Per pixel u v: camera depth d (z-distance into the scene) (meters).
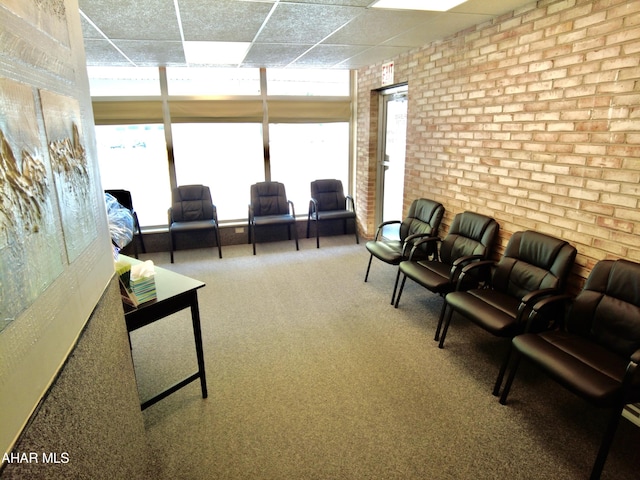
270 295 3.67
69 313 0.94
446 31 3.21
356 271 4.29
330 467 1.75
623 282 1.90
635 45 1.92
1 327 0.62
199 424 2.02
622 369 1.73
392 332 2.95
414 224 3.72
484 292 2.58
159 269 2.34
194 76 4.90
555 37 2.36
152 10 2.55
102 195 1.39
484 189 3.09
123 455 1.24
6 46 0.71
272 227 5.50
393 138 4.83
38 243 0.78
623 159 2.03
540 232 2.54
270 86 5.16
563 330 2.16
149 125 4.90
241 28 3.03
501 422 2.01
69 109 1.08
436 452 1.82
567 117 2.33
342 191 5.44
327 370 2.47
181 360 2.61
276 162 5.52
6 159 0.67
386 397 2.21
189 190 4.97
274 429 1.98
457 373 2.43
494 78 2.88
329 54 4.12
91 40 3.27
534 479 1.68
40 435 0.72
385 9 2.63
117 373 1.29
